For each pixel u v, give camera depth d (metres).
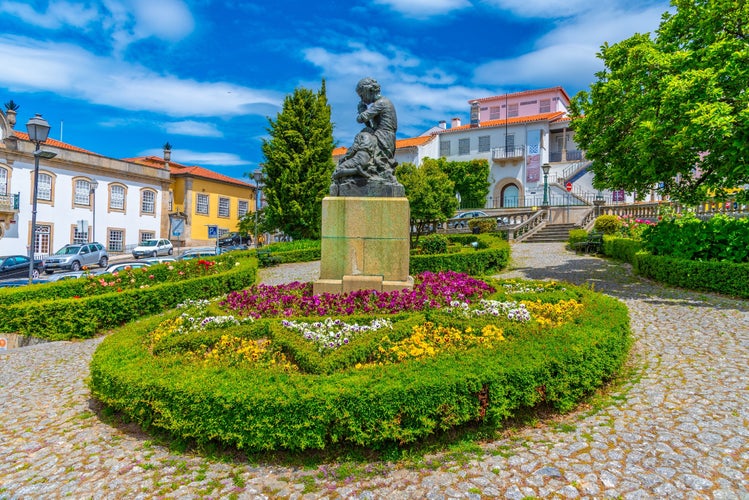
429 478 3.31
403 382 3.64
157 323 6.35
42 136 15.24
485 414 3.82
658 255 11.89
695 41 10.57
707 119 8.47
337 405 3.50
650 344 6.55
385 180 7.76
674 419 4.12
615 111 11.61
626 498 3.02
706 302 8.88
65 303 9.16
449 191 31.03
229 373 3.97
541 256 18.45
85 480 3.50
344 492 3.18
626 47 11.63
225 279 12.93
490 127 41.06
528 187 39.59
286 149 25.28
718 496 3.01
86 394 5.56
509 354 4.22
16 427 4.64
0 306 9.18
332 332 5.11
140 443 4.07
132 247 38.03
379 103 8.03
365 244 7.51
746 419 4.05
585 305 6.48
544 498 3.05
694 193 11.46
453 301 6.57
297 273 17.38
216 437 3.77
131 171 38.25
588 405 4.55
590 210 26.09
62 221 33.38
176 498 3.19
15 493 3.37
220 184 46.53
